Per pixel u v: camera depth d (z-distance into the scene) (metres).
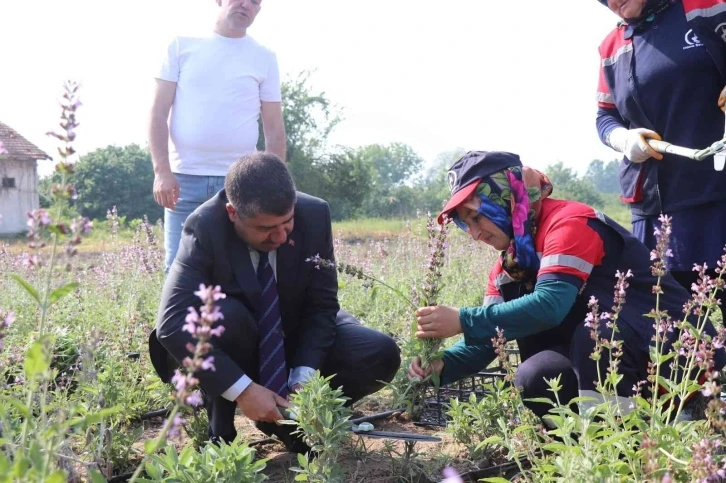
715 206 4.12
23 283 1.90
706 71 4.05
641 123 4.32
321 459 2.98
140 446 3.86
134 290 6.27
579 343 3.46
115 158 61.62
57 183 1.99
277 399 3.45
